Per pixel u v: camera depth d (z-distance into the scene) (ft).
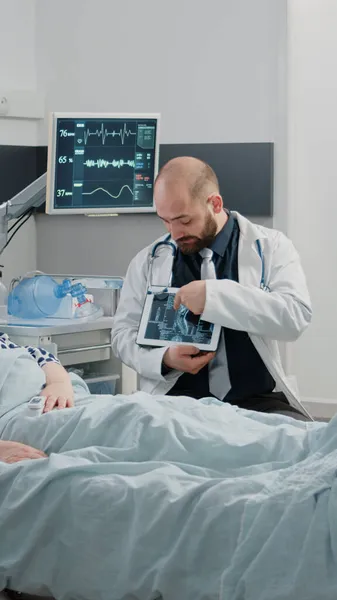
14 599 6.41
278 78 12.94
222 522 5.45
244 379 9.20
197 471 6.14
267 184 13.15
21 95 13.47
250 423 6.80
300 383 14.74
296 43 14.20
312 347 14.62
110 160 11.78
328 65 14.17
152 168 11.94
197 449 6.31
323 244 14.46
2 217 11.68
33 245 14.37
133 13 13.47
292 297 9.18
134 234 13.82
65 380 7.96
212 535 5.46
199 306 8.81
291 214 13.55
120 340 9.48
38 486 6.05
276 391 9.53
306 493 5.25
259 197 13.20
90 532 5.87
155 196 9.05
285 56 12.87
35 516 6.09
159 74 13.46
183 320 9.16
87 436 6.70
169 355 8.91
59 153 11.59
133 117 11.69
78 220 14.10
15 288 10.98
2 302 11.54
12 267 13.94
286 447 6.22
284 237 9.80
